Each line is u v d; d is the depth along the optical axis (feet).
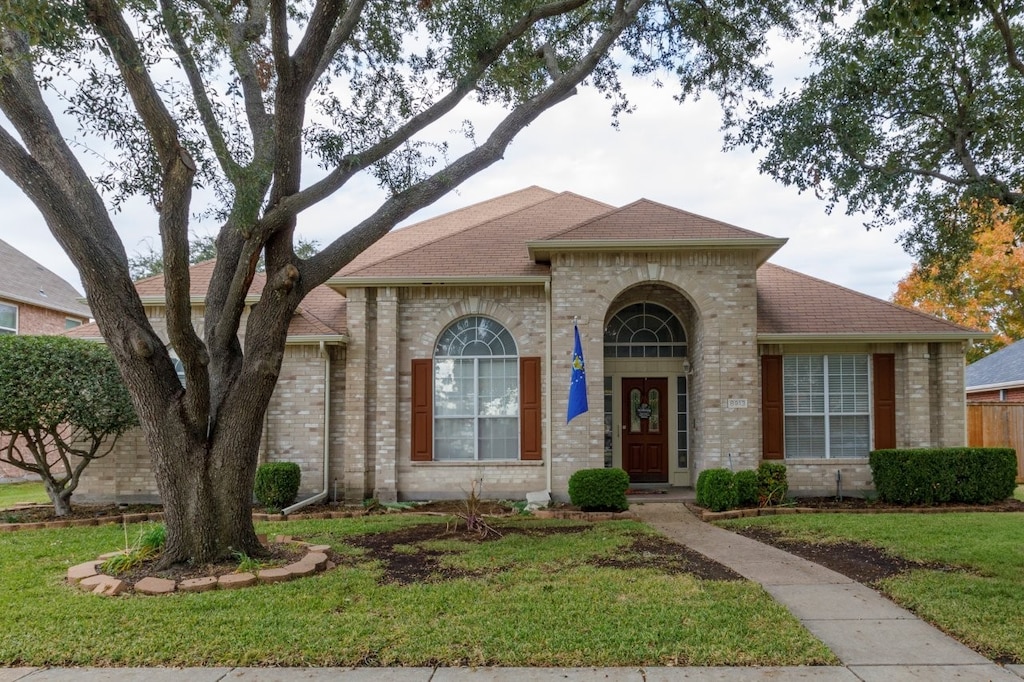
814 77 34.35
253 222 23.65
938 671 16.08
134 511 41.01
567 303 43.62
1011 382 68.95
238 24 28.25
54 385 36.40
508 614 19.71
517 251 48.70
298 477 42.65
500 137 30.04
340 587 22.50
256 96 28.48
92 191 24.86
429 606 20.43
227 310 25.77
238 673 16.21
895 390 44.93
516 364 45.88
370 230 27.37
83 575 24.16
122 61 21.17
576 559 26.45
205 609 20.40
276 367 25.82
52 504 43.98
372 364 46.32
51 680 15.90
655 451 48.88
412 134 28.60
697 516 37.99
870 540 29.73
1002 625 18.75
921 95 34.40
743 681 15.53
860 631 18.79
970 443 57.47
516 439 45.44
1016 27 32.37
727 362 42.73
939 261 40.98
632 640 17.71
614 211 46.68
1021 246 89.30
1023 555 26.45
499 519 36.63
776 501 40.60
